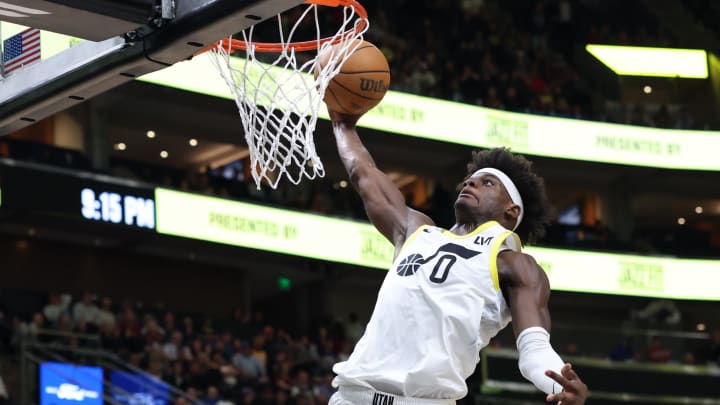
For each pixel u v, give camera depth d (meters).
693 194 25.17
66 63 4.21
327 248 20.16
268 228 19.55
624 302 23.45
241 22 3.68
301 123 4.32
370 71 4.35
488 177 3.76
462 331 3.40
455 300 3.43
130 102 19.19
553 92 24.03
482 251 3.51
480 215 3.70
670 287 23.00
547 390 3.17
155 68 4.04
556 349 18.88
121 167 19.28
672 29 26.30
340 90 4.32
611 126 23.52
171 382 14.48
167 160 22.34
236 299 21.62
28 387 12.80
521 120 22.67
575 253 22.45
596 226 23.45
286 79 4.38
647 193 25.23
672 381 19.08
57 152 17.59
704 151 23.97
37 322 14.41
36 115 4.50
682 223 27.27
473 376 17.41
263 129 4.29
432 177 23.45
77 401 12.92
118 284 20.27
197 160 22.45
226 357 16.47
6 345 13.55
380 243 20.78
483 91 22.59
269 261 20.36
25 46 4.44
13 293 16.92
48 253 19.47
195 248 19.00
